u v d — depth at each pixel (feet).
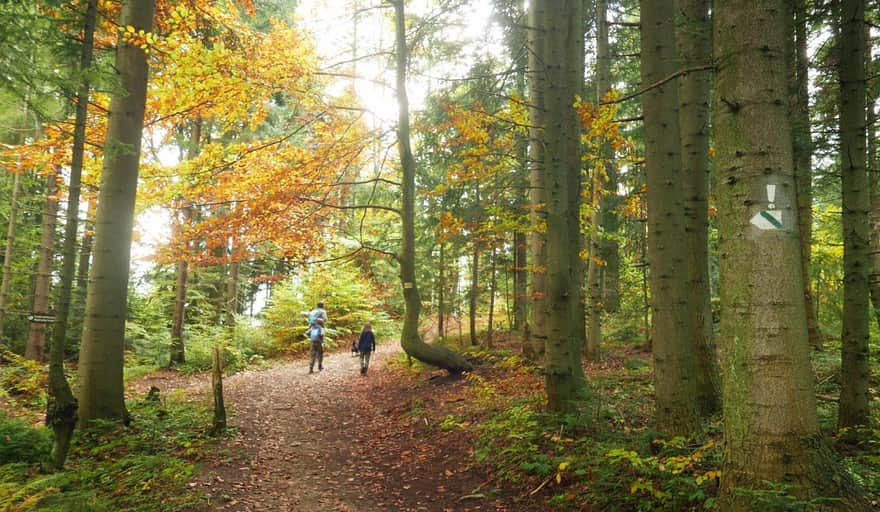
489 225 33.45
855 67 17.61
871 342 35.81
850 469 14.14
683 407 16.63
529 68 34.47
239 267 68.59
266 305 70.95
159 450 21.52
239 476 19.58
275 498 17.87
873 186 30.40
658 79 17.31
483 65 36.70
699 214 22.71
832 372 28.45
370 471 21.33
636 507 14.08
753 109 10.33
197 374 46.91
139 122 25.30
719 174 10.85
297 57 30.50
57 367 18.11
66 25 21.44
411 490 18.80
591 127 24.13
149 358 49.11
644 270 44.88
